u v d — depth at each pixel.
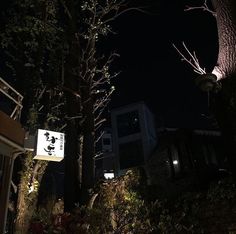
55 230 9.41
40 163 11.11
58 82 12.91
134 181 11.03
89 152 12.01
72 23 13.41
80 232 9.45
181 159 19.78
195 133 20.42
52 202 15.51
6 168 7.97
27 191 10.52
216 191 9.77
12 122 7.79
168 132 22.39
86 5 13.68
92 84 13.12
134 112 34.59
